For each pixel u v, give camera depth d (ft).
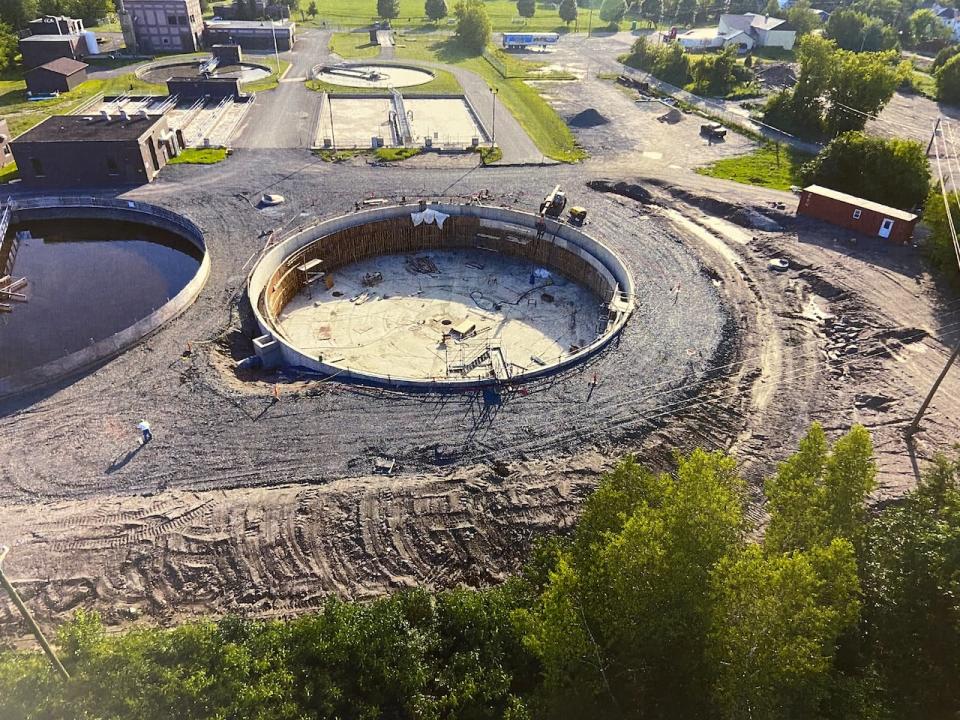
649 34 551.59
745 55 470.39
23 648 86.94
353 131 291.79
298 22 545.85
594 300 189.57
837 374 140.36
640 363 143.43
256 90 349.00
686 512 65.21
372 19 572.10
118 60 404.57
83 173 225.97
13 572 96.53
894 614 70.79
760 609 61.00
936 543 70.49
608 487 80.48
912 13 600.80
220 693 70.08
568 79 395.96
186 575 96.94
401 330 173.58
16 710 65.98
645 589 63.93
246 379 140.36
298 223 202.49
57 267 189.78
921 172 208.95
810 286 172.55
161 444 118.93
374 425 125.08
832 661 67.15
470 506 108.68
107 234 212.84
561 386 136.56
